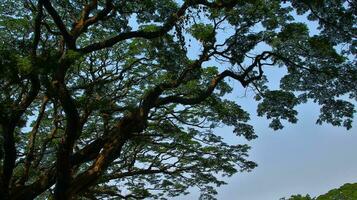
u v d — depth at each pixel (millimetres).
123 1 16203
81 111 21453
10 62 12508
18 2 19328
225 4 16531
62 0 17750
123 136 15352
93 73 22266
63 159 13977
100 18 16234
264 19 18078
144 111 15906
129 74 23844
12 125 14484
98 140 15914
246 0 16750
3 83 14320
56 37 18891
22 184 17750
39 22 14758
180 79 17250
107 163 14773
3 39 18875
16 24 18922
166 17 16984
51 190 18922
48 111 23703
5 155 14945
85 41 22719
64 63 14016
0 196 14828
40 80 14219
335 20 17250
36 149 21609
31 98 15164
